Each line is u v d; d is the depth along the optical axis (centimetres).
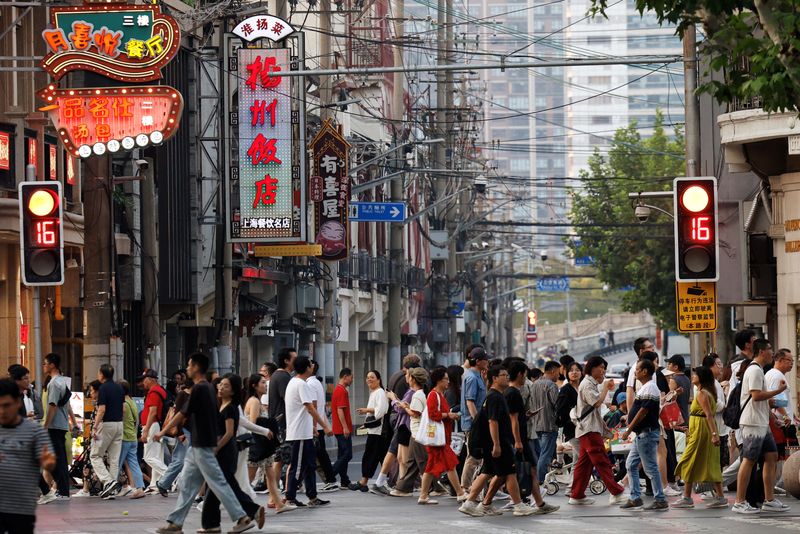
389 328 11762
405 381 5191
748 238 6781
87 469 4869
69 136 5588
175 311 7450
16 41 5941
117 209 6688
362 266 11875
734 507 4028
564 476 5119
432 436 4488
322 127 8875
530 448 4106
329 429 4456
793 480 4219
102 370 4772
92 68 5606
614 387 5459
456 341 15025
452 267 13738
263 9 8762
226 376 3575
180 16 7231
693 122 5472
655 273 15488
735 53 3253
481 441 4062
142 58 5622
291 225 8075
